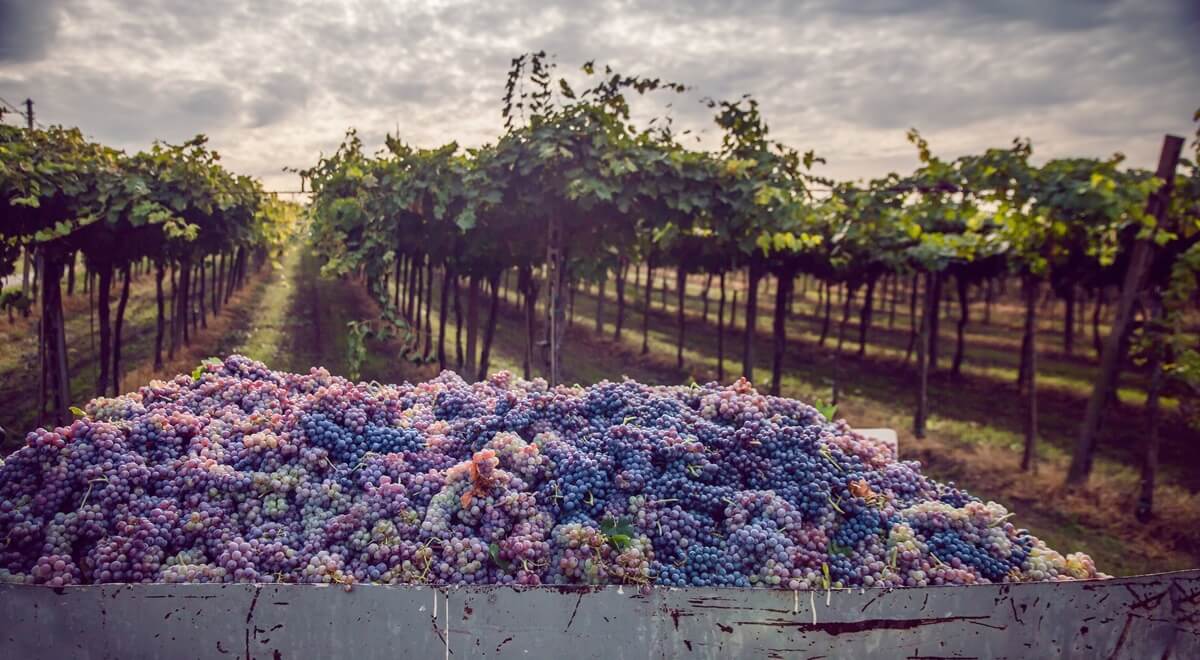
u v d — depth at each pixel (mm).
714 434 2988
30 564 2365
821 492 2764
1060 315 27875
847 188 10320
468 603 2223
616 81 7586
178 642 2186
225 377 3381
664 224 8117
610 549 2482
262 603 2201
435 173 7832
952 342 21875
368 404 3086
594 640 2225
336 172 8219
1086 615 2295
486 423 3047
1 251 8328
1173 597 2314
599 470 2752
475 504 2586
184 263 10773
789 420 3131
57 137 8656
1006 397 15180
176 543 2492
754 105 8023
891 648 2252
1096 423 9828
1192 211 9312
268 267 25656
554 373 7898
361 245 8211
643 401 3266
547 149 7125
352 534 2553
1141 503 8898
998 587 2283
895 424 13117
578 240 8422
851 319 25125
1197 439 12164
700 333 20422
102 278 9250
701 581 2480
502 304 19234
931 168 9469
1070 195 8227
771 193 7582
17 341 11875
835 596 2240
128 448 2705
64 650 2170
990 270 14836
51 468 2502
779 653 2225
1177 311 8844
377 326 14430
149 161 9227
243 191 10977
